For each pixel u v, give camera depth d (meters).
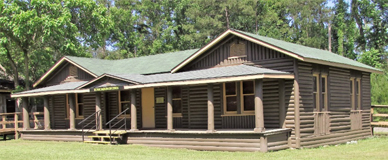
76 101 25.02
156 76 19.89
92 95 24.20
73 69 24.95
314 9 51.72
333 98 19.23
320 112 18.14
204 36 47.31
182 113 20.34
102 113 23.06
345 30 51.94
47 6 27.31
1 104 32.03
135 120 19.39
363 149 17.09
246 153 15.34
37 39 28.83
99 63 25.64
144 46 50.69
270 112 17.47
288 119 16.98
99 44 32.16
